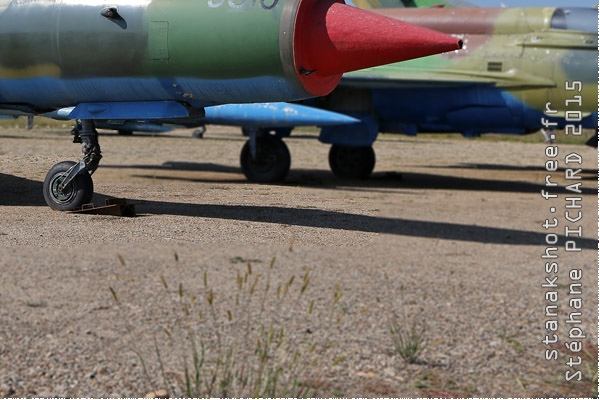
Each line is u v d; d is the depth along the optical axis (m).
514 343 7.33
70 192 13.59
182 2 12.05
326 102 23.42
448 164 32.34
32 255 9.81
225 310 7.81
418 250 11.52
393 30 11.23
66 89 13.19
